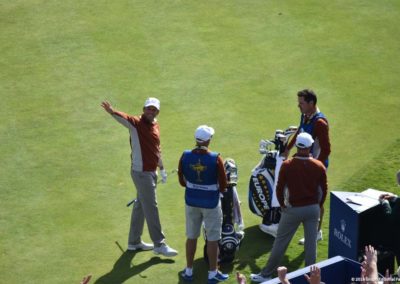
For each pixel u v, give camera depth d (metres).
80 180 31.03
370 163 32.09
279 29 43.47
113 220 28.31
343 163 32.41
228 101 36.97
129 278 24.61
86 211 28.89
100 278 24.70
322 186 23.02
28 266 25.55
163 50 41.28
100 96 37.34
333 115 36.06
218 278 24.00
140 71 39.44
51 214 28.70
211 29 43.34
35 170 31.72
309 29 43.53
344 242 23.45
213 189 23.23
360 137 34.41
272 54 41.06
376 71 39.72
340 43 42.22
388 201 23.02
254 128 34.75
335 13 45.34
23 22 43.66
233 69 39.66
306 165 22.78
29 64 39.97
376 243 23.41
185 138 33.94
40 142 33.78
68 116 35.78
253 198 26.89
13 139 34.00
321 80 38.88
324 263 20.38
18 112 36.06
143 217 25.86
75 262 25.70
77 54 40.88
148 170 25.00
